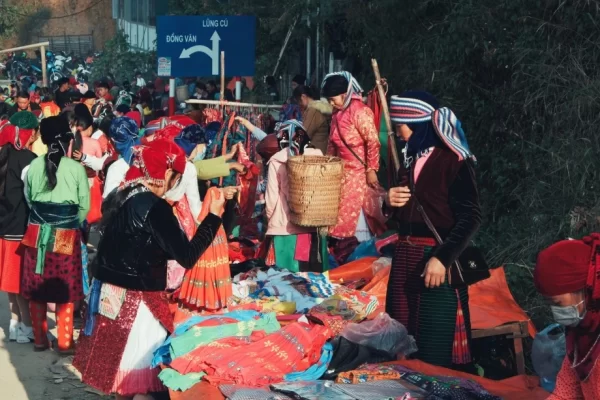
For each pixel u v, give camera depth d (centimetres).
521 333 605
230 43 1257
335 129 849
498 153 935
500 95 931
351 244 847
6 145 800
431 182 505
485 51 918
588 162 770
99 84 1812
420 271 519
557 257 348
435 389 477
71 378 733
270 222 774
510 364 636
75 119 938
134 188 523
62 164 759
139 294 521
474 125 966
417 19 1088
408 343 531
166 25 1253
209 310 595
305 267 768
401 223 527
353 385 491
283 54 1858
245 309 616
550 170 816
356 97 848
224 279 577
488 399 474
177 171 530
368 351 534
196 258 523
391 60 1132
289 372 521
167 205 524
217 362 511
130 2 4191
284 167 769
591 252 346
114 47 3719
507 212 904
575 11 838
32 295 775
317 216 743
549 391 499
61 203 759
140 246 518
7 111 1983
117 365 520
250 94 1841
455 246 488
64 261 772
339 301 634
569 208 780
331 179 739
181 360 516
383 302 670
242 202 846
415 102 511
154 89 2423
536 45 871
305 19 1642
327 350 542
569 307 350
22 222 799
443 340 518
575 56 844
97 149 943
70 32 5484
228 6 1884
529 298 738
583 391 359
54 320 911
